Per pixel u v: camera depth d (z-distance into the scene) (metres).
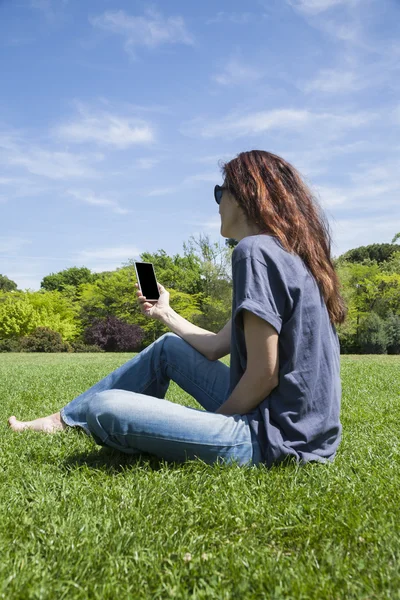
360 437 3.18
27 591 1.32
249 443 2.20
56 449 2.76
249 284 2.09
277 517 1.82
